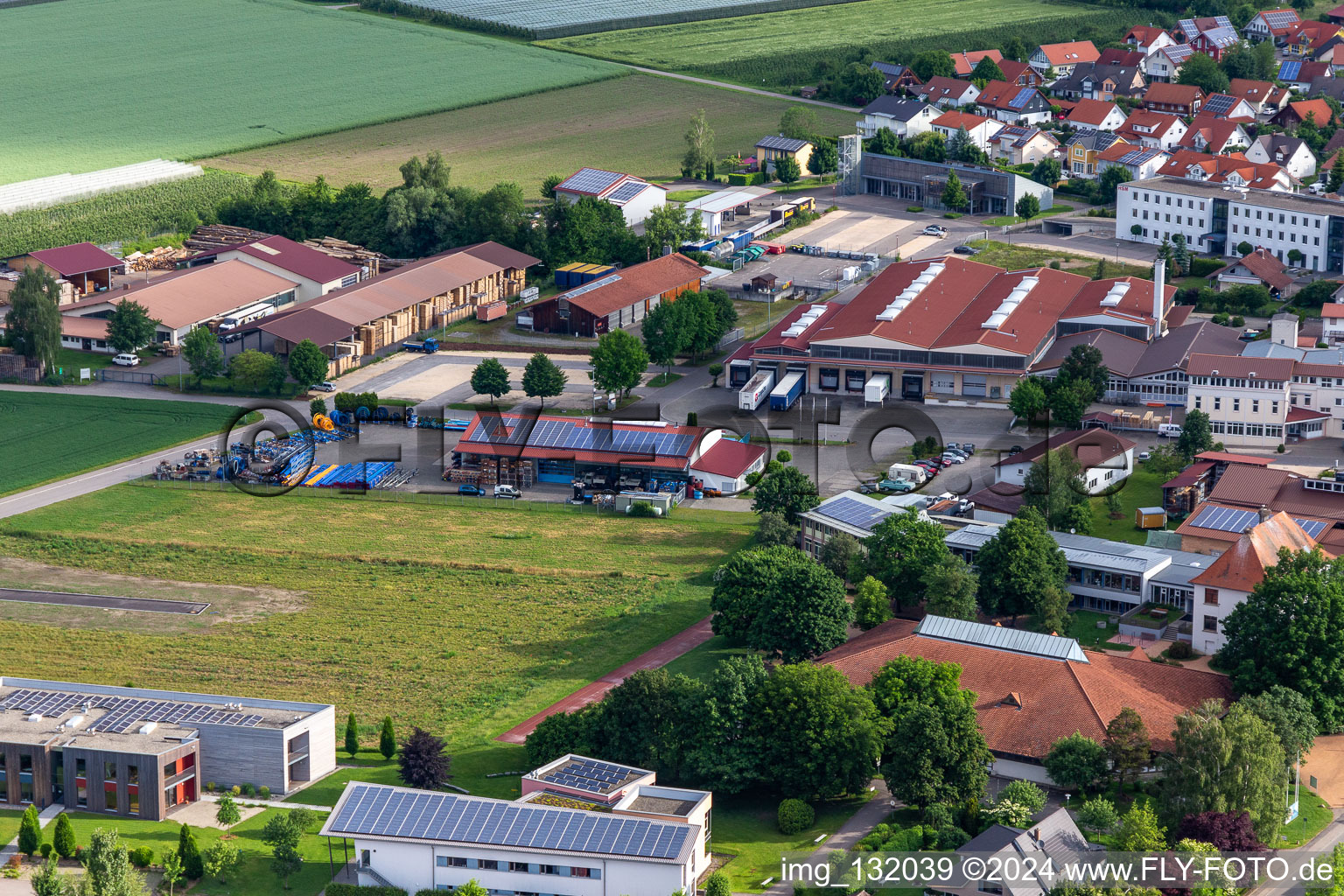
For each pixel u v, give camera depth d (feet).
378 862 592.19
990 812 613.11
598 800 615.98
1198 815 593.42
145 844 625.82
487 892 585.22
